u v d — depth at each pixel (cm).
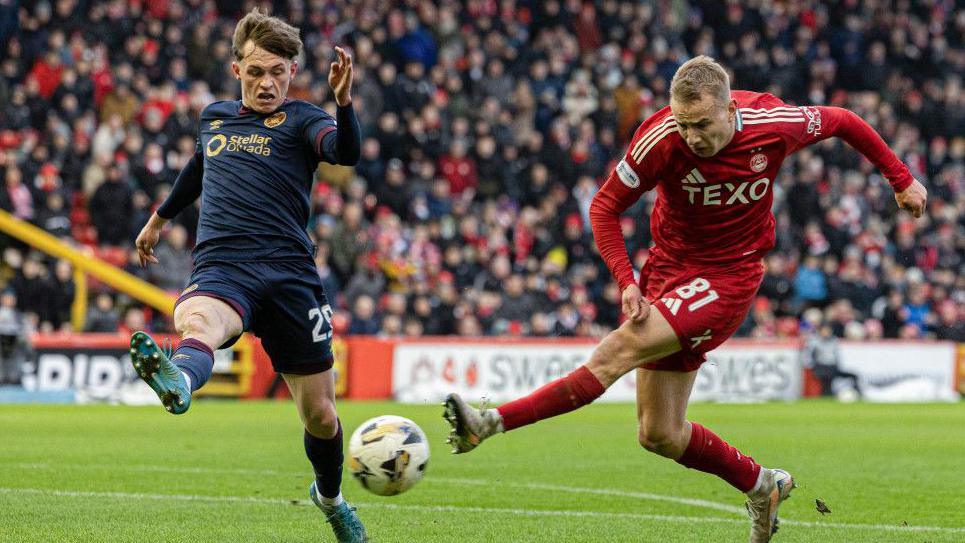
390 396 4459
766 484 1338
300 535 1416
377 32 5331
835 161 5997
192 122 4644
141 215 4416
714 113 1199
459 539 1405
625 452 2541
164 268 4388
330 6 5328
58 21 4756
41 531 1416
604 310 5141
